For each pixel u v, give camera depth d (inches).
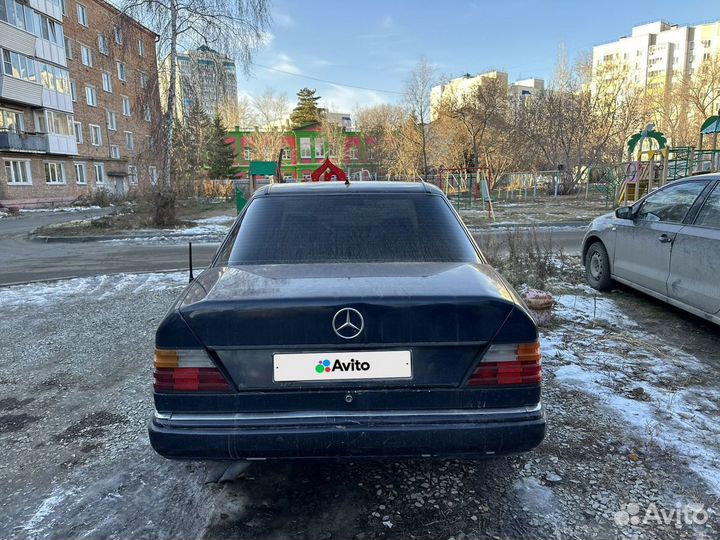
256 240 110.7
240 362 81.0
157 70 729.6
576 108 1380.4
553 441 115.7
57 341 200.2
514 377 81.6
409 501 96.3
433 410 81.4
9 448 119.4
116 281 319.0
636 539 85.3
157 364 82.0
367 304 79.6
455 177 1198.3
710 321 181.3
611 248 243.0
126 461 112.3
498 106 1530.5
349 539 86.5
